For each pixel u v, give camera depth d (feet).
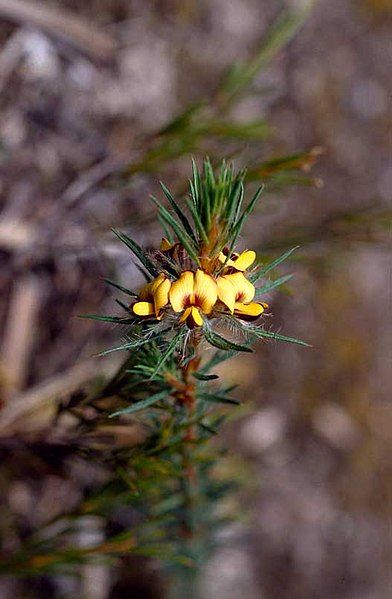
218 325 0.92
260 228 1.94
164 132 1.27
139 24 1.85
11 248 1.51
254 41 2.06
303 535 2.07
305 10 1.40
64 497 1.60
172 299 0.78
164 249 0.81
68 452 1.15
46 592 1.63
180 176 1.66
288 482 2.07
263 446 2.03
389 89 2.27
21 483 1.55
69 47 1.69
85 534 1.55
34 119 1.62
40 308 1.56
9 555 1.24
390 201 2.22
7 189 1.54
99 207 1.56
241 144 1.61
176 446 1.00
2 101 1.58
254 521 2.01
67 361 1.57
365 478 2.16
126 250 1.43
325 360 2.12
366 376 2.18
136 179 1.49
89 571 1.68
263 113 2.06
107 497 1.09
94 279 1.55
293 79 2.12
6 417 1.38
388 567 2.17
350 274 2.16
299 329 2.09
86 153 1.68
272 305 2.04
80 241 1.47
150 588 1.74
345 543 2.12
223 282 0.79
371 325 2.19
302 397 2.09
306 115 2.13
